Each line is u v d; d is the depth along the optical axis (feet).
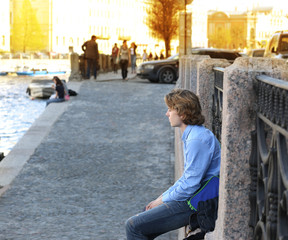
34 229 17.22
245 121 8.66
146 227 11.37
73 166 26.17
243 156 8.70
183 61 37.91
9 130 47.24
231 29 611.88
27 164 26.43
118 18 400.06
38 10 318.24
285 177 6.42
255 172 8.49
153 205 11.82
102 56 121.08
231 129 8.68
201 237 11.18
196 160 10.82
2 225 17.57
